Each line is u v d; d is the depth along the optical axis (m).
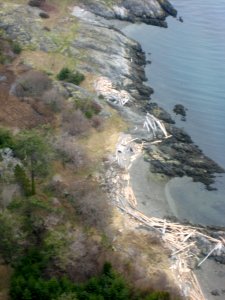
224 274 47.41
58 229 43.97
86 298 37.84
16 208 43.50
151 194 55.44
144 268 45.22
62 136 58.47
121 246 47.06
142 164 59.22
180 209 54.38
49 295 37.34
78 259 42.00
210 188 57.78
